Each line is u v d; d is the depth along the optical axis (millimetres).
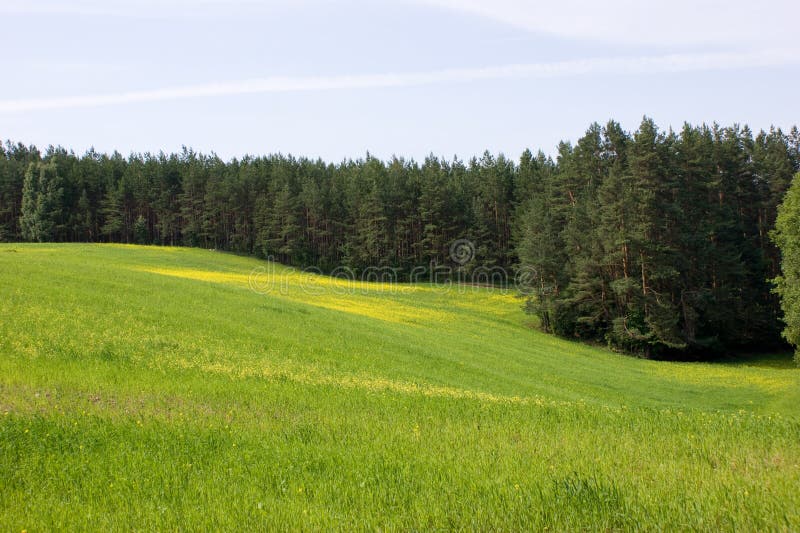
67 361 17375
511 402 16328
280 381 17703
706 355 53094
